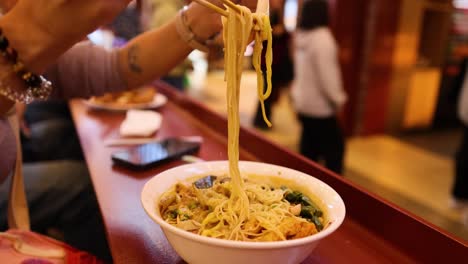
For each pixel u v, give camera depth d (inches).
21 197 23.1
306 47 67.1
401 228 17.5
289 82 107.3
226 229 14.9
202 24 24.1
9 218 23.2
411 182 74.9
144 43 27.3
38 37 14.3
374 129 106.7
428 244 16.4
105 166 26.7
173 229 13.3
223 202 15.7
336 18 94.0
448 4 105.9
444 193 70.0
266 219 14.8
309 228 14.3
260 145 28.4
